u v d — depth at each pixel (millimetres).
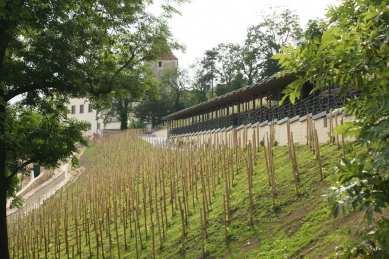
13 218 29984
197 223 16312
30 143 15531
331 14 4082
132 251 17312
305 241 10625
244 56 59906
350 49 3807
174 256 14797
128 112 79500
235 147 22781
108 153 43500
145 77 17891
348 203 3451
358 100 4059
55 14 14125
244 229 13680
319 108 21578
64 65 14188
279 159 19062
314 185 13844
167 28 17312
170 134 61281
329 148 16562
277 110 26062
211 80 83000
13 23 13750
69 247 20641
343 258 3680
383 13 3594
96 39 15891
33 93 16016
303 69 4039
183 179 19328
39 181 40031
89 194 24109
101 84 16141
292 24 55750
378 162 3309
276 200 14312
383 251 3508
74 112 82250
